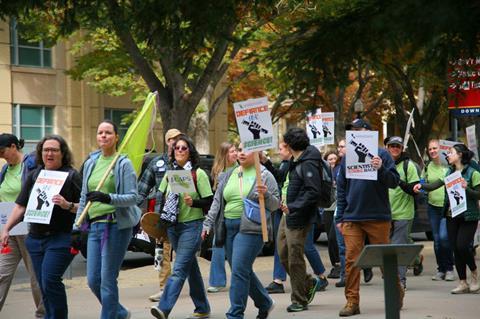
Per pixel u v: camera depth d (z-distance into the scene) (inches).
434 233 1256.2
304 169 930.7
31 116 2908.5
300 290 960.9
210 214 881.5
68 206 783.7
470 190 1080.2
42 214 777.6
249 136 856.3
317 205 945.5
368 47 618.2
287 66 654.5
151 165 1085.8
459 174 1067.9
